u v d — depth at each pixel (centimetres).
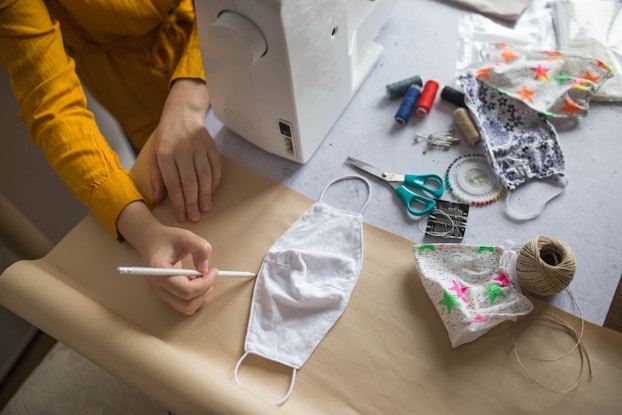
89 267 66
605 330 57
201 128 75
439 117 77
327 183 72
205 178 71
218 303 63
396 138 76
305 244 66
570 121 74
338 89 73
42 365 119
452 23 87
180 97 78
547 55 77
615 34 82
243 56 57
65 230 118
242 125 74
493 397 54
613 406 53
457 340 56
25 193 103
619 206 66
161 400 53
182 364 54
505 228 66
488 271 60
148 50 94
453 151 73
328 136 77
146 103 98
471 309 58
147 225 66
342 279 62
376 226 67
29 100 72
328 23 62
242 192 72
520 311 58
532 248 56
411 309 60
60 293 60
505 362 56
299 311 61
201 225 69
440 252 62
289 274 63
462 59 83
